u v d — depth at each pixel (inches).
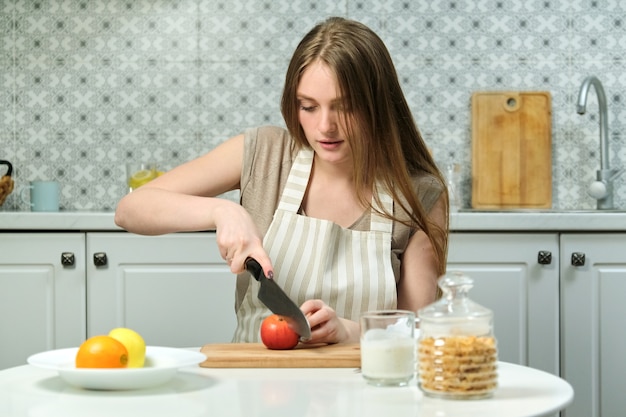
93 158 156.6
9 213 128.9
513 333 127.9
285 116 77.0
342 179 80.0
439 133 155.9
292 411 49.5
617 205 155.9
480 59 155.5
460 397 52.5
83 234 129.6
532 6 155.7
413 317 58.0
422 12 155.4
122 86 156.2
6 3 155.4
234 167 81.8
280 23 155.6
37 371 61.8
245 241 68.2
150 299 129.4
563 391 55.1
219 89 156.0
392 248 79.9
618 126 156.1
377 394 54.1
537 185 154.4
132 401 52.2
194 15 155.9
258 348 66.7
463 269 127.6
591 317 127.8
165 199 75.5
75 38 155.9
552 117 155.7
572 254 127.4
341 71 71.4
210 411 49.6
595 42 155.9
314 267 77.0
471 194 155.8
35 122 156.3
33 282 129.8
